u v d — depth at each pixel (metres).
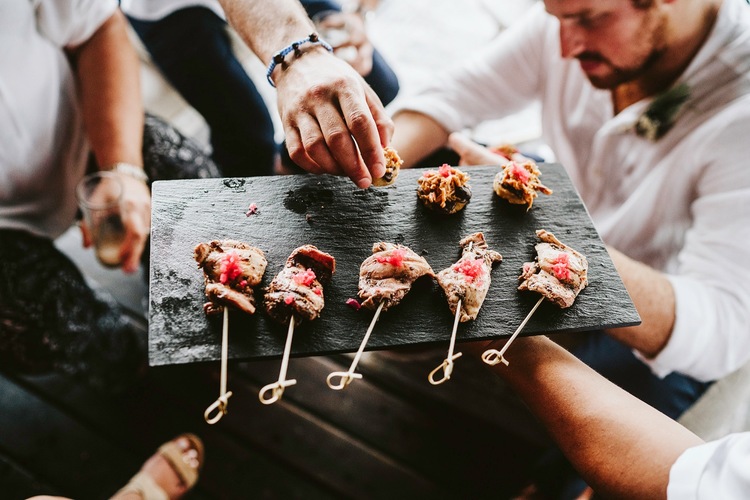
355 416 2.74
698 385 2.37
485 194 1.71
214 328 1.38
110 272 3.16
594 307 1.50
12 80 2.04
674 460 1.23
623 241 2.40
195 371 2.81
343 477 2.60
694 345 1.88
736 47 1.86
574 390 1.41
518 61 2.50
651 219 2.28
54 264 2.30
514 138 3.62
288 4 1.81
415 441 2.67
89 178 2.20
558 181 1.76
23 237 2.24
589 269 1.57
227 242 1.47
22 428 2.67
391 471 2.61
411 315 1.45
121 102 2.38
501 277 1.54
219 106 2.92
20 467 2.57
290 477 2.60
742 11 1.89
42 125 2.22
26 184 2.27
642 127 2.13
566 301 1.45
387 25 4.21
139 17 2.73
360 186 1.47
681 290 1.90
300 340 1.38
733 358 1.98
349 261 1.54
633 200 2.25
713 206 2.00
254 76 3.63
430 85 2.63
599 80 2.16
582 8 1.91
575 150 2.52
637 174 2.26
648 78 2.04
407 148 2.49
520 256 1.58
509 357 1.50
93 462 2.61
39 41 2.15
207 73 2.81
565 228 1.65
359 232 1.60
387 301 1.41
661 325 1.86
